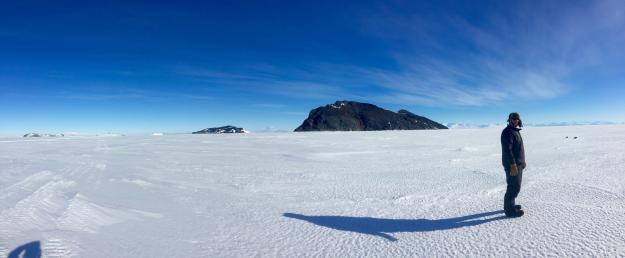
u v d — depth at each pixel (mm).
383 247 4934
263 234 5543
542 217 5973
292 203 7633
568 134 36750
